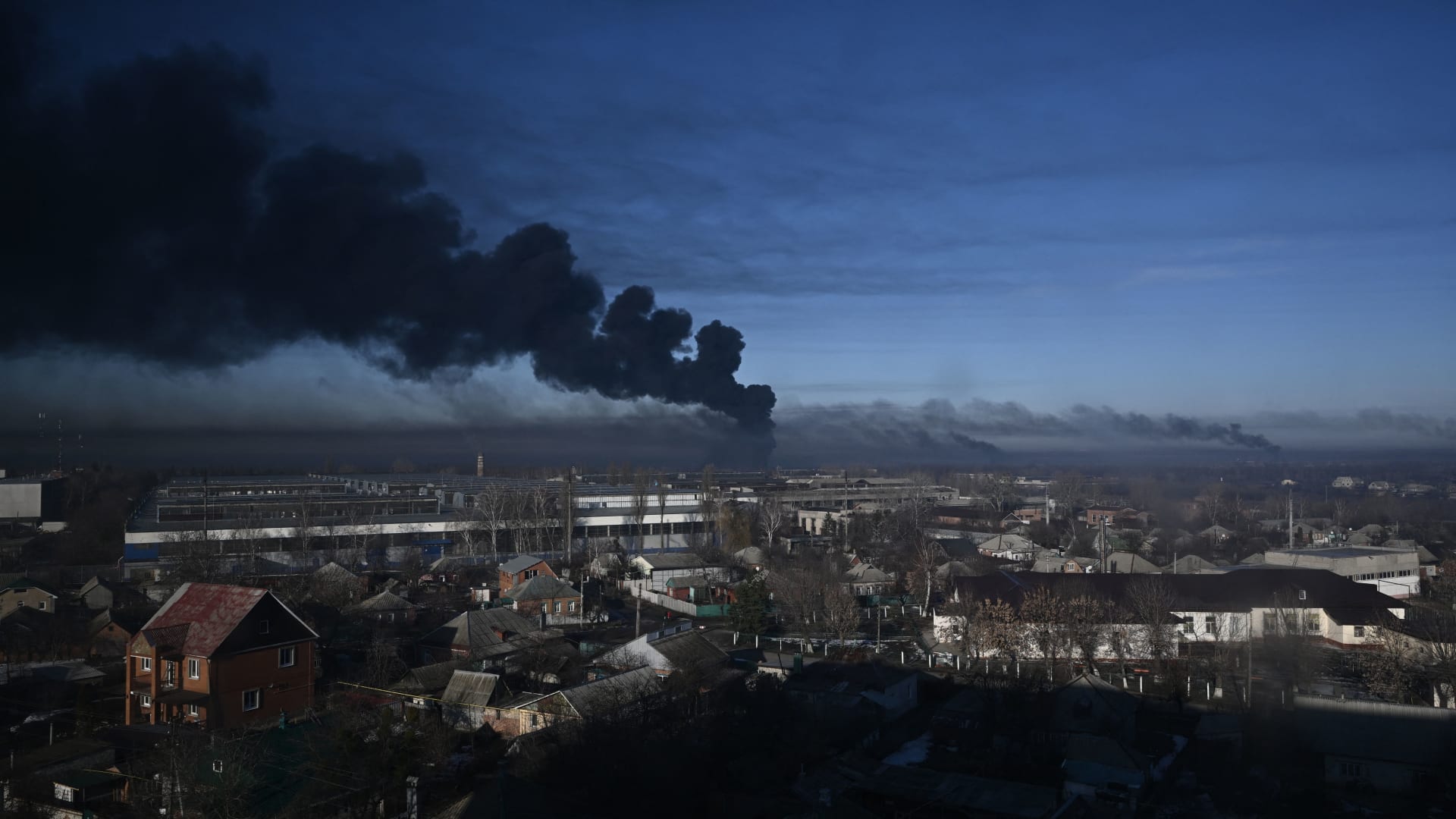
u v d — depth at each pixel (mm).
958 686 62469
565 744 43438
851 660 68938
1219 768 47812
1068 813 39594
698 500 146750
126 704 52781
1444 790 43719
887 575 99000
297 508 127312
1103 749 44875
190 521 115625
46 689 56375
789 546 129500
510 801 36656
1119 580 77125
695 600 90938
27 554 113688
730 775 44062
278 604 53281
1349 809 42656
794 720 50969
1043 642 65000
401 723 45750
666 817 39812
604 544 115875
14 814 38531
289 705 52844
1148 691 60500
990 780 43719
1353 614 71438
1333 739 46812
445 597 91562
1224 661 65375
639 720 46625
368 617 77938
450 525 122188
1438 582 94000
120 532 119938
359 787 38875
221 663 49938
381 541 117125
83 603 79750
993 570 100375
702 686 54219
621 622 83812
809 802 40469
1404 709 46938
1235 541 133500
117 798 40594
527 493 143000
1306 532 150375
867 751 50344
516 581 90500
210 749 39625
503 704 51625
